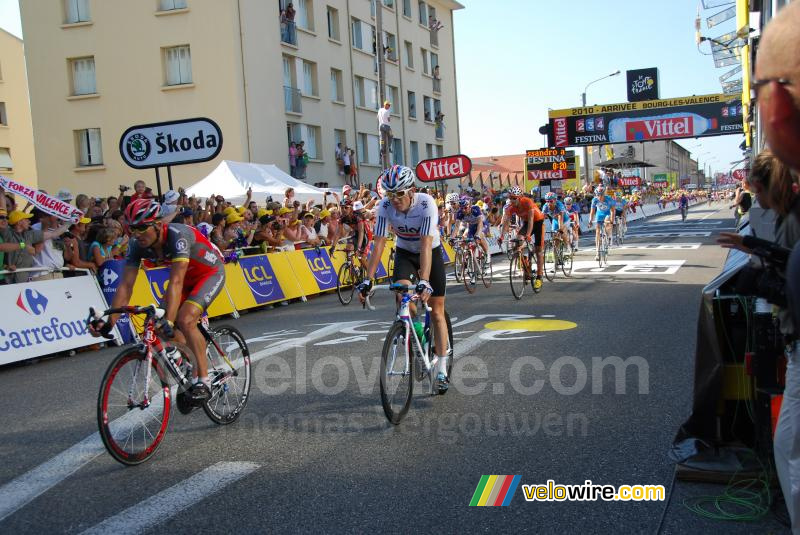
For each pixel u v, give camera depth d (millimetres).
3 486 3477
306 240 13188
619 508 2951
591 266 14633
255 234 11906
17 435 4422
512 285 9828
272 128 23672
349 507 3053
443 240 17719
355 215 12664
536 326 7516
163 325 3928
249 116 22625
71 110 23156
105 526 2936
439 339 4930
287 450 3861
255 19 23047
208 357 4332
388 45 32656
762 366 3043
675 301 9008
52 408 5148
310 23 26516
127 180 23000
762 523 2773
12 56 31328
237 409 4547
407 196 4652
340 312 9859
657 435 3852
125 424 3682
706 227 28500
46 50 23156
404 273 4977
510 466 3482
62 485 3459
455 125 39781
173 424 4508
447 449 3775
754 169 2613
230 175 15891
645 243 20781
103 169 23125
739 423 3396
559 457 3582
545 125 34844
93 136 23250
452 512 2963
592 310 8555
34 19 23156
